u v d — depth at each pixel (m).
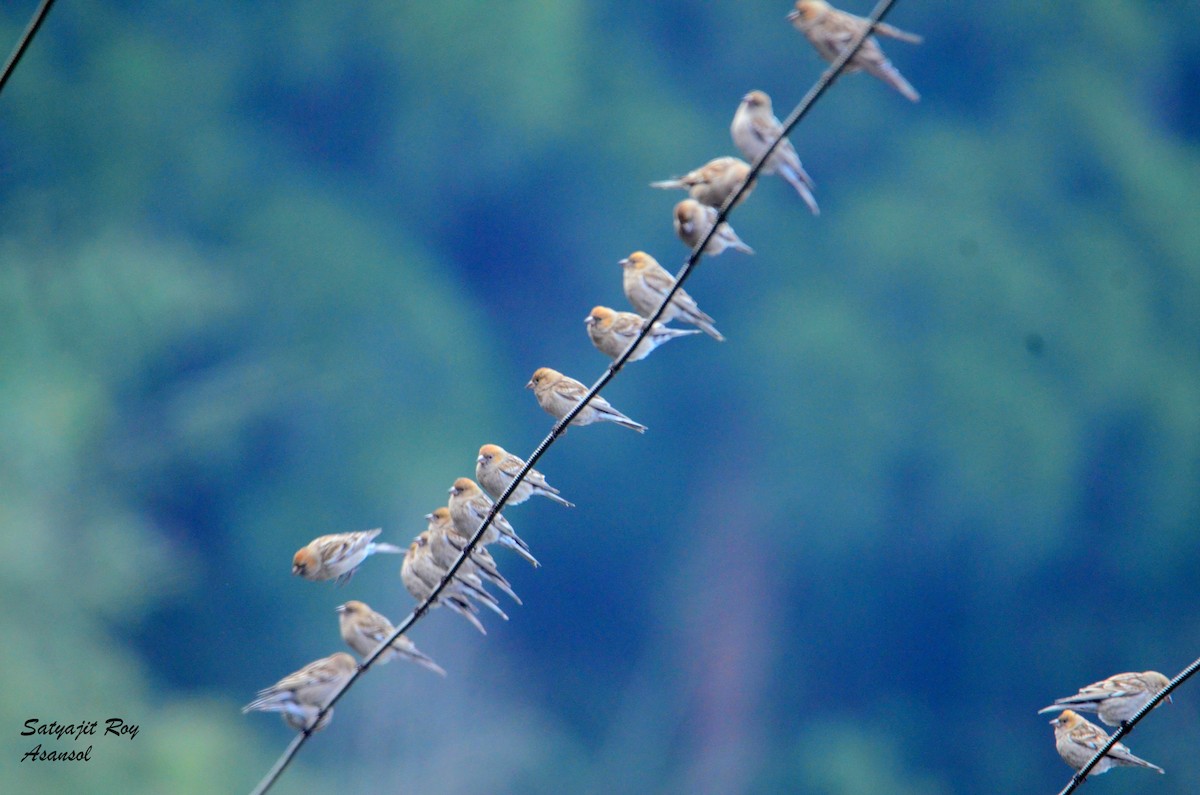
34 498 29.20
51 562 28.47
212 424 34.75
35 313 33.66
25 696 25.58
